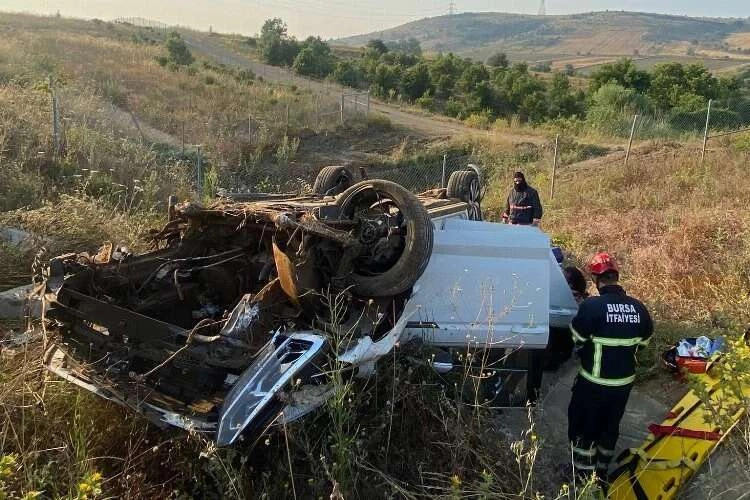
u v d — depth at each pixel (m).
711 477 3.81
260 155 19.84
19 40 30.86
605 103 29.72
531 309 4.73
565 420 4.91
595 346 4.08
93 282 4.11
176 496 3.36
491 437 4.07
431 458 3.86
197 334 3.49
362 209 4.62
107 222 7.12
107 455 3.64
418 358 4.38
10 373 3.91
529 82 38.78
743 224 8.38
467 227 5.27
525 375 4.82
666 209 10.53
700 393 4.03
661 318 6.42
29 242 6.32
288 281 3.69
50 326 3.87
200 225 4.87
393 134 25.00
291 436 3.44
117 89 22.92
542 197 14.13
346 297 4.11
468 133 25.38
